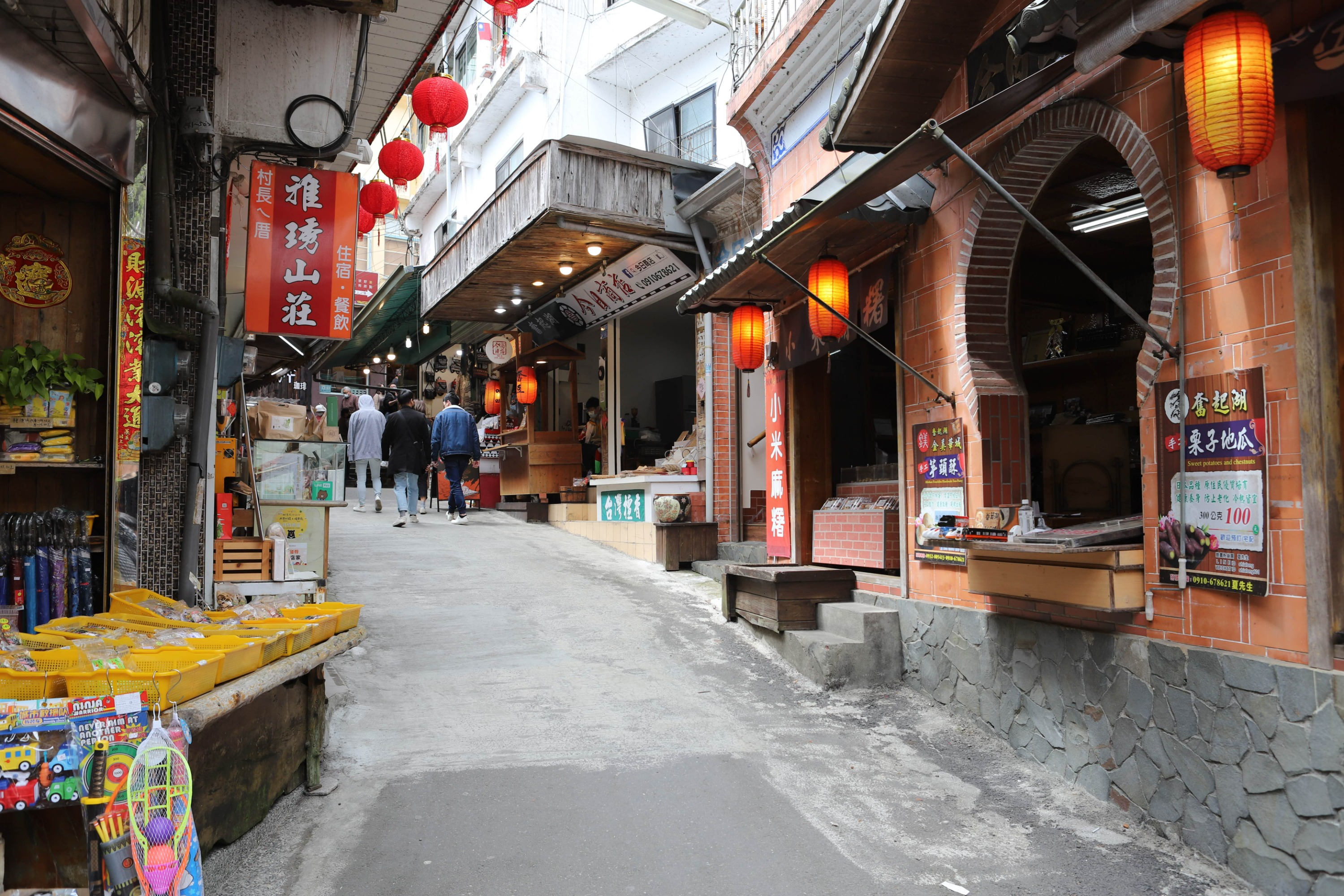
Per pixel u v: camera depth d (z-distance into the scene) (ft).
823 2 24.45
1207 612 12.27
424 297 48.98
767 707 18.83
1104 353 22.04
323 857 11.68
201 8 18.66
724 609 25.77
